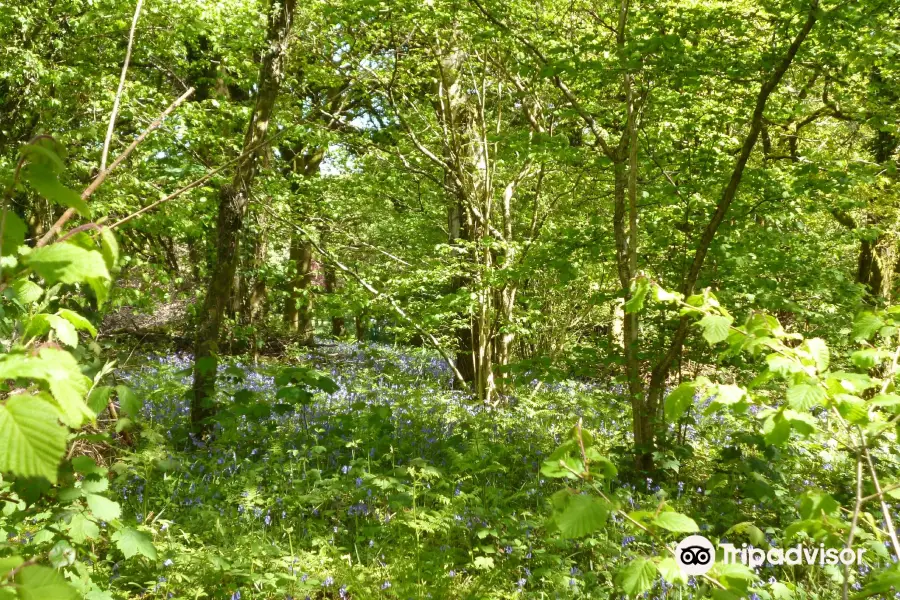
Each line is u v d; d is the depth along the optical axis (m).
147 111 8.91
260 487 5.15
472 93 10.23
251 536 4.32
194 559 3.78
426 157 10.79
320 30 9.28
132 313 12.35
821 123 10.44
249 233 10.65
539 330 11.16
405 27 9.09
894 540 1.83
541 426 7.82
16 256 1.47
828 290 6.50
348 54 9.60
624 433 7.67
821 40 5.56
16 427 1.09
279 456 5.50
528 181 10.56
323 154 14.73
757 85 6.75
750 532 4.07
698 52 5.84
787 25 5.50
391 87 9.88
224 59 10.34
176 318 13.42
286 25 6.52
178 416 6.97
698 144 7.14
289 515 4.79
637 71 5.78
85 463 2.57
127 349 9.93
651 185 6.54
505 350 9.80
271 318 16.25
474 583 4.05
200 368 5.67
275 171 10.67
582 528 1.62
